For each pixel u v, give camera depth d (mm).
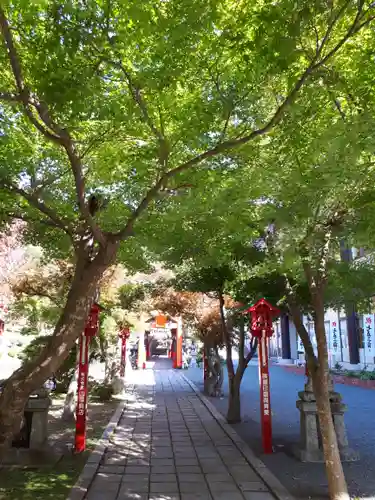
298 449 8555
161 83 4824
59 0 4227
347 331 24422
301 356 30906
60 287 12562
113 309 16391
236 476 7625
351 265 8820
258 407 14820
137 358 32906
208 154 4762
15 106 5891
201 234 8812
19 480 7223
